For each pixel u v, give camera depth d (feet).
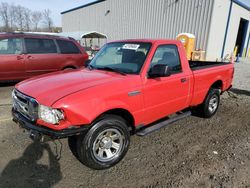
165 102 12.91
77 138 9.95
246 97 25.11
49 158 11.29
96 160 10.18
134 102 11.05
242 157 11.99
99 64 13.75
